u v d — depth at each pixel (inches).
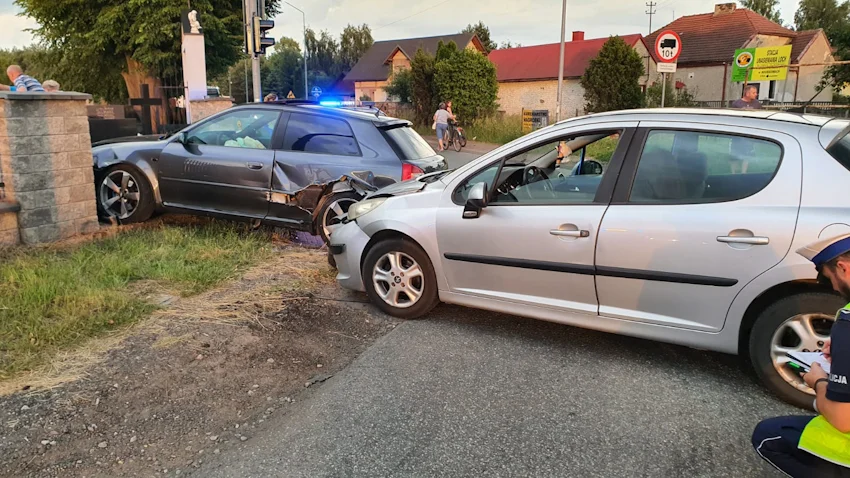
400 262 197.0
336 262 214.5
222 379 153.9
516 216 171.9
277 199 273.6
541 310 173.0
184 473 117.7
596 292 162.4
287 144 278.2
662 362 167.5
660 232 150.9
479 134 1075.9
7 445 122.0
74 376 148.7
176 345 168.6
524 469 119.3
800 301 136.6
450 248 184.5
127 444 125.9
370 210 202.8
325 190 266.2
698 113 156.3
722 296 145.6
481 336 185.8
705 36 1467.8
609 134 166.2
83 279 205.2
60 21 1018.1
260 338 178.4
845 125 141.3
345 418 138.1
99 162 292.8
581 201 164.6
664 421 136.9
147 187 293.4
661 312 154.9
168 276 220.5
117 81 1134.4
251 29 476.4
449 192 187.5
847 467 86.3
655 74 1459.2
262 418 137.9
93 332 171.6
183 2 962.7
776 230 137.4
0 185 250.2
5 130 242.2
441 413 140.3
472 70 1152.8
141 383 148.3
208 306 198.8
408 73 1467.8
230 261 247.3
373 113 289.0
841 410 82.2
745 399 146.3
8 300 183.2
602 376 159.0
